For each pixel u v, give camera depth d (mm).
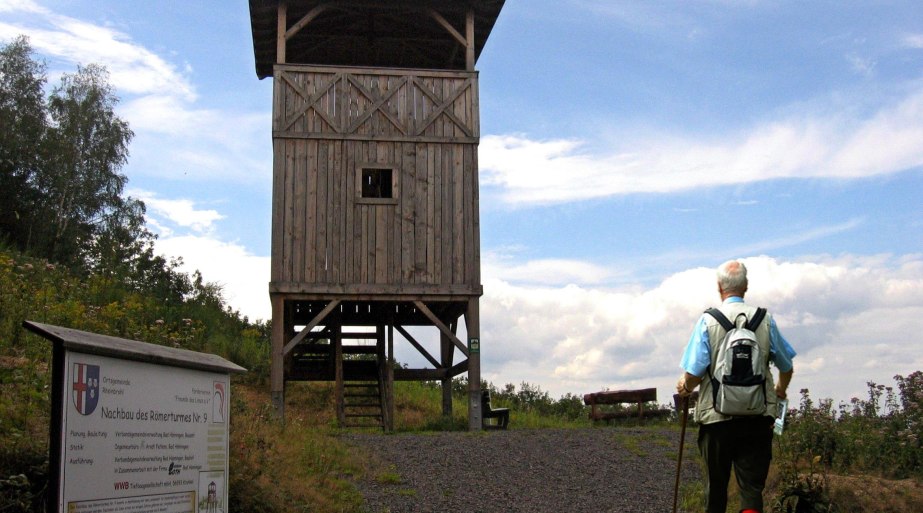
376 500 11320
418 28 23875
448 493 11992
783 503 8984
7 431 8578
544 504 11523
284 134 20484
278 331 19938
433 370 23141
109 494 6812
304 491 10758
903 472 10477
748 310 6945
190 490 7758
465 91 21312
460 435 16828
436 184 20906
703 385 7020
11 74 38562
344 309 23672
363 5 21500
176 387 7637
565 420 24266
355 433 16922
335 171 20578
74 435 6492
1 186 35469
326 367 23719
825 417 11062
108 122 40156
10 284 15164
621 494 12148
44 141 37469
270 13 22031
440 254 20688
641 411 22172
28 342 12398
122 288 24078
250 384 23656
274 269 20062
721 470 7059
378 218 20578
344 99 20828
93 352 6645
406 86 21109
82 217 38531
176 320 23859
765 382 6820
